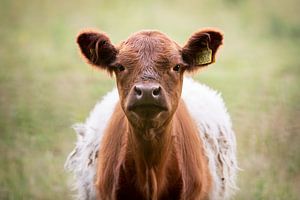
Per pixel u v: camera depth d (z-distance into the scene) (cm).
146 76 694
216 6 3075
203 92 980
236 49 2308
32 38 2462
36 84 1714
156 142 729
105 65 751
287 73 1925
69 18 2766
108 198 788
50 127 1340
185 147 786
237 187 1026
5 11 2912
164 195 767
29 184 1088
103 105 945
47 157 1175
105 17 2753
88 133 928
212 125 924
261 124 1270
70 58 2105
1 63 2014
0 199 1047
